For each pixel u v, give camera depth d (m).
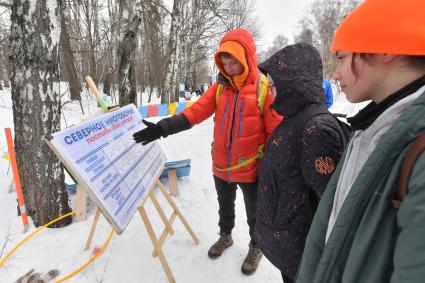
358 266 0.63
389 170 0.58
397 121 0.58
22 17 2.14
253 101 1.75
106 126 1.68
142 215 1.72
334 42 0.73
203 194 3.35
